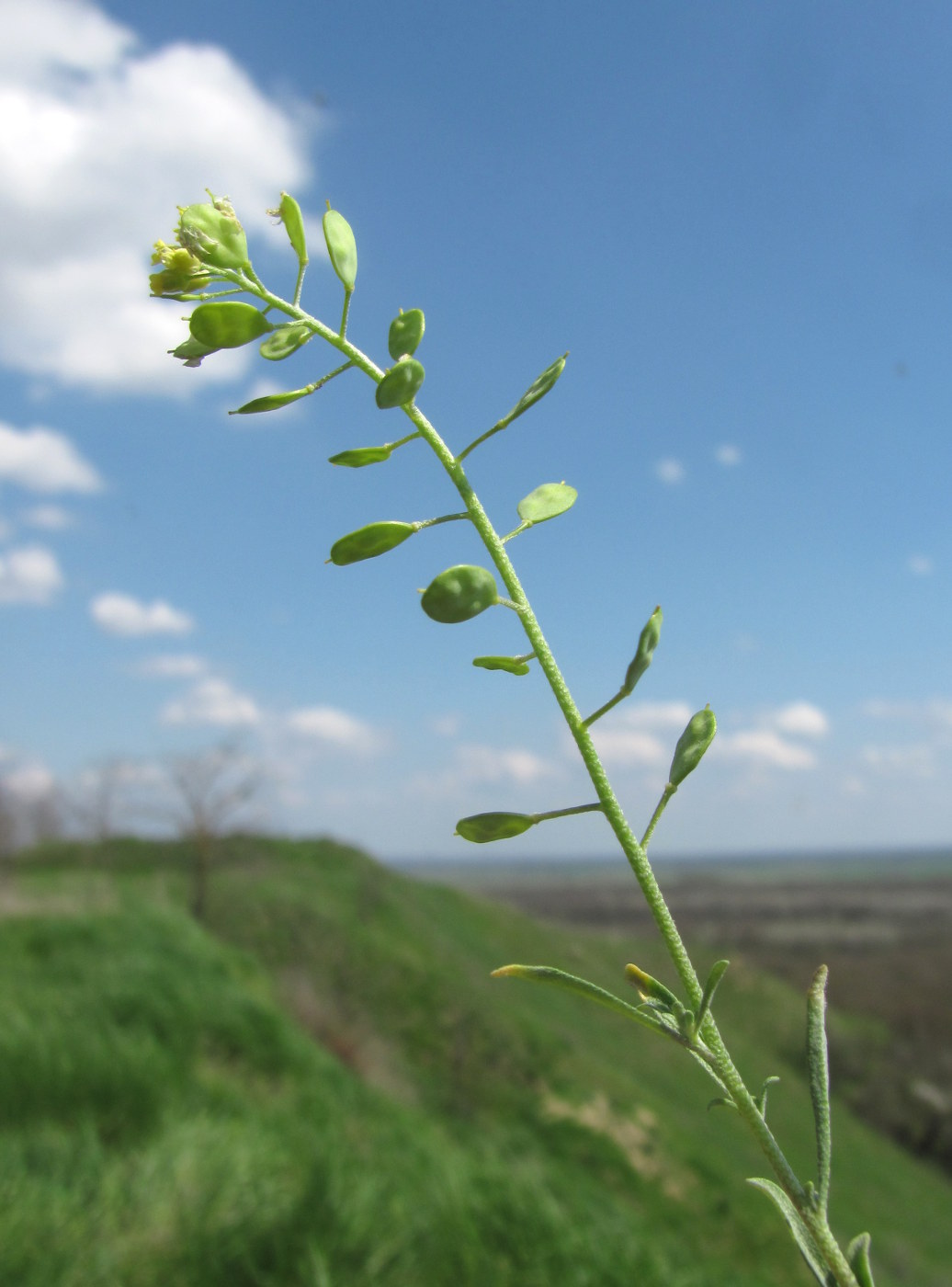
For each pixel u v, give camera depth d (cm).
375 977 2202
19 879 1808
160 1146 441
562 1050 2184
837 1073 3203
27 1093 494
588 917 6122
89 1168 410
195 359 90
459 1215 423
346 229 88
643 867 69
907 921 6297
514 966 70
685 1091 2353
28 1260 337
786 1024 2288
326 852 3506
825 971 70
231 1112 585
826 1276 61
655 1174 1548
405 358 84
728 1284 503
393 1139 711
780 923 5953
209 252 87
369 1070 1412
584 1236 445
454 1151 707
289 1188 432
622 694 71
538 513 85
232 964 1369
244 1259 371
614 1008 69
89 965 914
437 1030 2041
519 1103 1772
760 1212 1409
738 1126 2203
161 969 904
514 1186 464
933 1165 2817
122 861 2547
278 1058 841
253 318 82
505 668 82
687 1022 65
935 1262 2005
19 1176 390
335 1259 377
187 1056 737
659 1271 446
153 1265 360
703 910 6731
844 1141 2719
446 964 2764
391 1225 413
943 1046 3288
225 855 2761
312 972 2102
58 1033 558
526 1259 414
